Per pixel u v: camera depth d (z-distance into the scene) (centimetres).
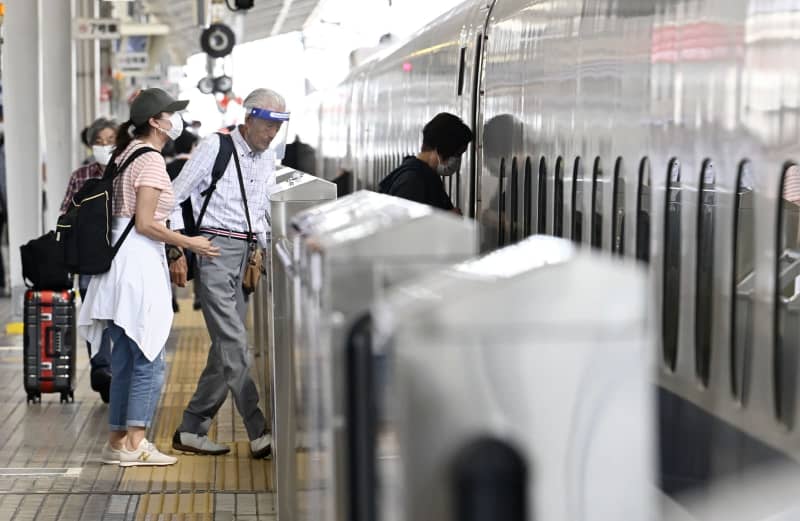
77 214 2144
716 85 1247
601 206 1706
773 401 1109
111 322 2216
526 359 530
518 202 2303
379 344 588
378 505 646
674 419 1372
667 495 1135
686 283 1345
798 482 1057
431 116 3328
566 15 1916
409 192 2239
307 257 877
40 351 2912
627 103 1563
